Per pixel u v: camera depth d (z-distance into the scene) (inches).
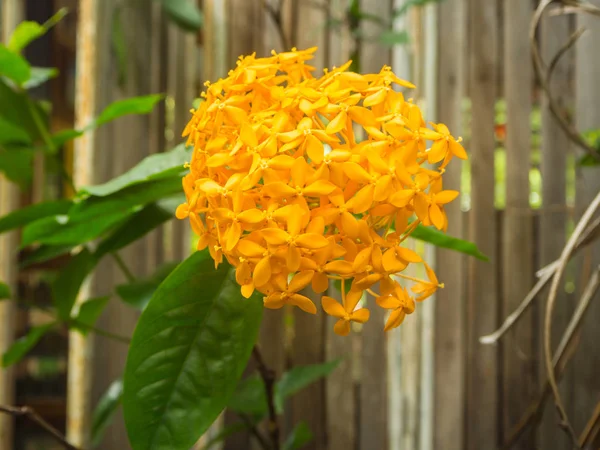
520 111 41.9
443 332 41.4
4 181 35.4
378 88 18.6
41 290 50.6
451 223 40.9
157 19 38.5
